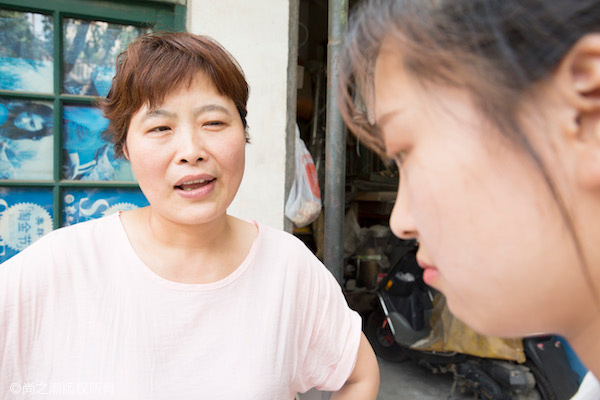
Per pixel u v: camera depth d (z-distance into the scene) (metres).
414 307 3.23
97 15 2.50
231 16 2.68
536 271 0.34
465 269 0.36
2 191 2.42
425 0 0.35
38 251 0.96
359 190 5.22
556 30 0.29
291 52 2.85
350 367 1.17
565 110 0.30
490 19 0.31
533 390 2.64
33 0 2.38
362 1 0.44
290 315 1.07
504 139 0.32
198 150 0.92
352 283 4.58
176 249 1.01
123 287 0.96
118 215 1.11
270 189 2.82
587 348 0.37
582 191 0.31
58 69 2.46
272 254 1.12
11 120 2.43
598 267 0.32
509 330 0.38
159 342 0.94
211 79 0.95
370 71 0.43
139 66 0.91
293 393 1.16
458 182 0.34
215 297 1.00
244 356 0.98
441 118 0.35
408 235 0.43
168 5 2.61
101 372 0.91
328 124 2.07
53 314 0.92
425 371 3.50
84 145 2.56
